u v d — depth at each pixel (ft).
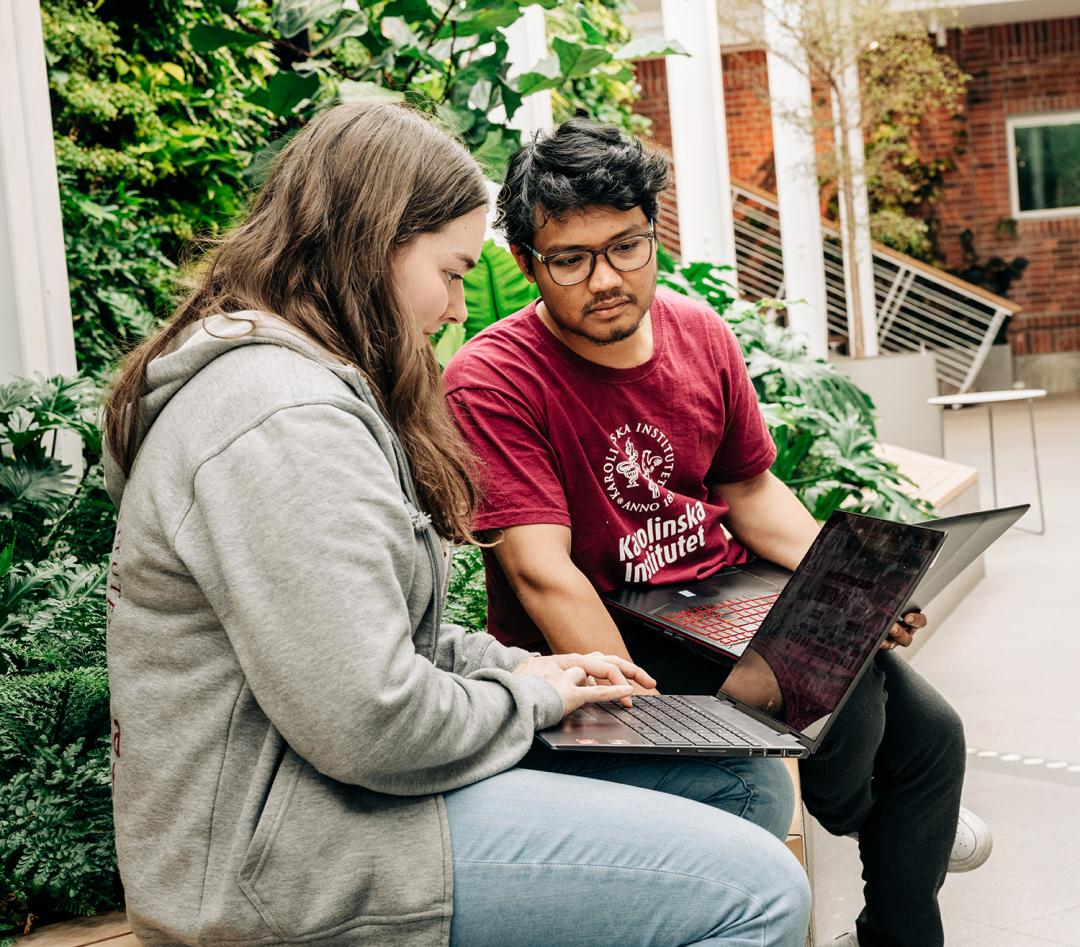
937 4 31.30
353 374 4.22
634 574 6.61
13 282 9.69
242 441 3.93
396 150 4.47
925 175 46.60
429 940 4.05
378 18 12.41
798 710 5.06
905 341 43.88
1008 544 19.44
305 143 4.53
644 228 6.07
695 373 6.79
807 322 27.12
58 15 14.57
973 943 7.35
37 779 6.07
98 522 9.45
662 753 4.63
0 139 9.57
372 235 4.39
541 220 6.04
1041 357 46.26
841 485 13.43
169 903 3.99
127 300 12.50
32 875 5.83
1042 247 46.32
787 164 27.32
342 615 3.80
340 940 4.00
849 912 7.87
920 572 4.97
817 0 26.81
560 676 4.96
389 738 3.87
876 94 29.25
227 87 17.02
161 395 4.21
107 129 15.42
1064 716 11.49
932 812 6.07
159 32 16.07
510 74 16.12
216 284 4.51
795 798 6.23
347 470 3.94
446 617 8.71
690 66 20.72
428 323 4.64
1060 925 7.50
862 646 4.97
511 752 4.41
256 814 3.97
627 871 4.14
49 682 6.50
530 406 6.33
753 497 7.29
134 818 4.10
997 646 13.99
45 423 9.08
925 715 6.01
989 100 46.29
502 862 4.11
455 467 4.77
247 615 3.82
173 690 4.06
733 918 4.14
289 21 11.55
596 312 6.10
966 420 38.29
